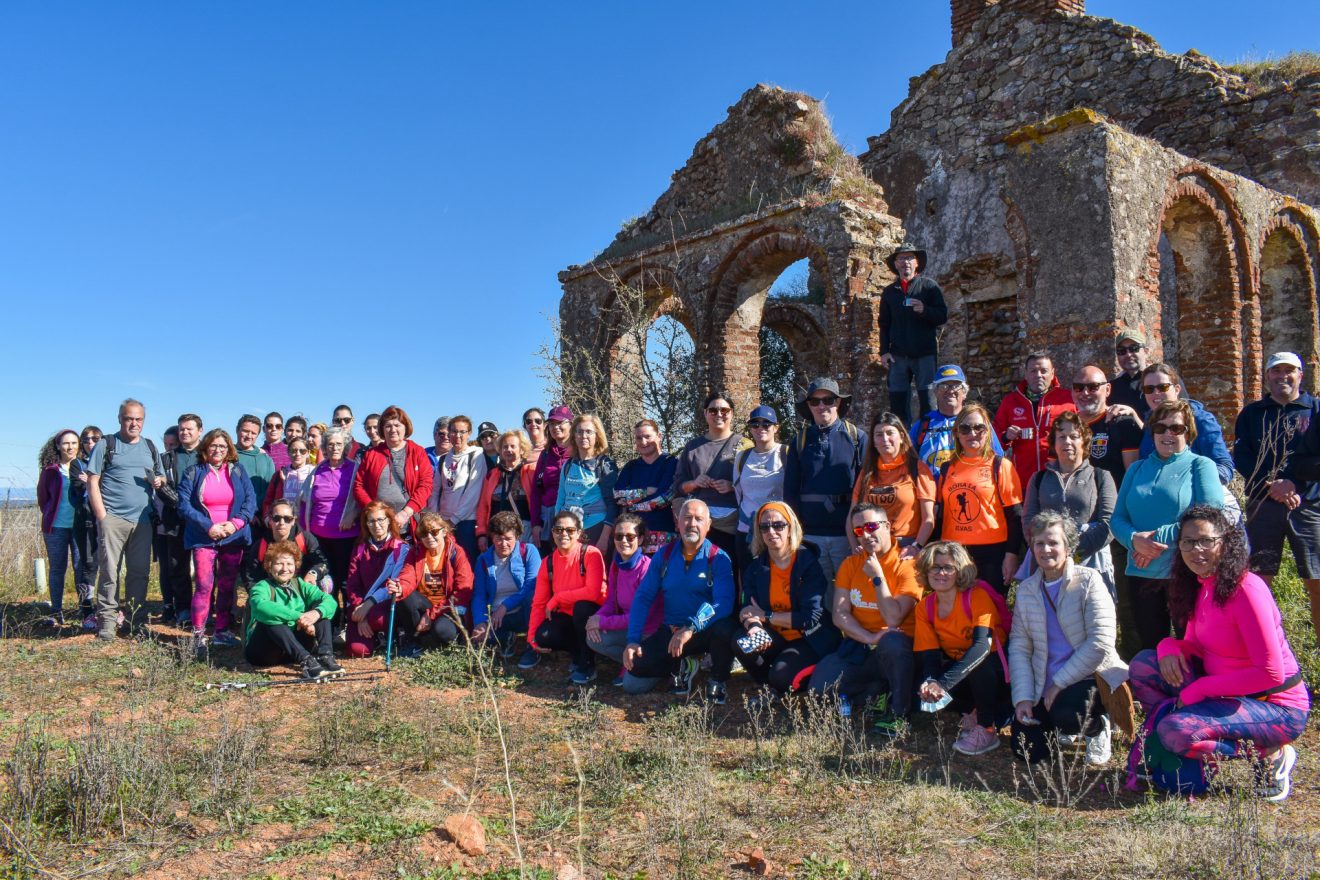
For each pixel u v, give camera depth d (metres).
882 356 9.09
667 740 4.59
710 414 6.66
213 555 7.41
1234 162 12.72
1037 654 4.57
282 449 9.36
